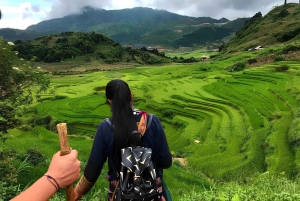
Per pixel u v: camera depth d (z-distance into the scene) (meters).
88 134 36.62
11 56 8.19
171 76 66.12
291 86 33.34
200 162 20.69
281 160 17.23
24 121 9.84
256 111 29.11
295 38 74.62
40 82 9.05
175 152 24.61
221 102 36.41
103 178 10.40
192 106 37.88
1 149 8.65
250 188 5.37
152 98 46.16
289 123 22.81
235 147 22.70
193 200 4.94
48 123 38.41
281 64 46.53
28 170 8.93
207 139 26.23
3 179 7.04
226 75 52.31
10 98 8.62
